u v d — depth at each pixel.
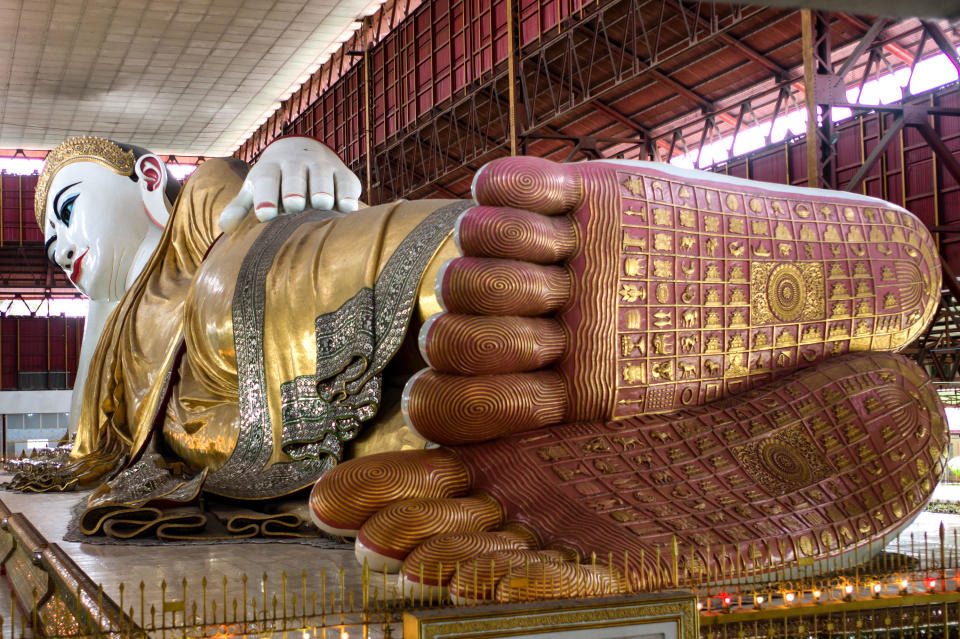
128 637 4.07
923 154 17.88
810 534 6.03
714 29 17.08
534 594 4.75
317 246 8.67
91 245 15.92
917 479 6.79
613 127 23.02
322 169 10.17
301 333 8.52
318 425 8.18
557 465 6.07
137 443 10.63
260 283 8.93
